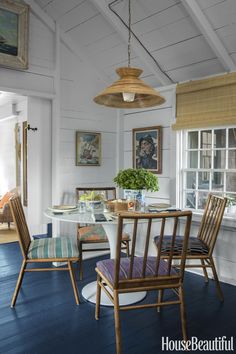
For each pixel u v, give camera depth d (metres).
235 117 2.81
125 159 4.00
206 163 3.29
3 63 2.94
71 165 3.59
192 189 3.41
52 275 3.20
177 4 2.58
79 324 2.25
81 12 3.10
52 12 3.26
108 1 2.83
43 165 3.52
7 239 4.80
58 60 3.40
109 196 3.93
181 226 3.39
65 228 3.57
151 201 3.71
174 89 3.37
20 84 3.15
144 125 3.75
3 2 2.89
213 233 2.61
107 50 3.45
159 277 1.94
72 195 3.61
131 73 2.18
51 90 3.39
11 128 5.71
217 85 2.93
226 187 3.14
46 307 2.50
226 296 2.72
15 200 2.57
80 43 3.51
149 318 2.34
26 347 1.97
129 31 3.02
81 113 3.66
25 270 2.53
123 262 2.10
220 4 2.42
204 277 3.14
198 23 2.56
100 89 3.82
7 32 2.95
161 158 3.57
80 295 2.72
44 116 3.47
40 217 3.54
